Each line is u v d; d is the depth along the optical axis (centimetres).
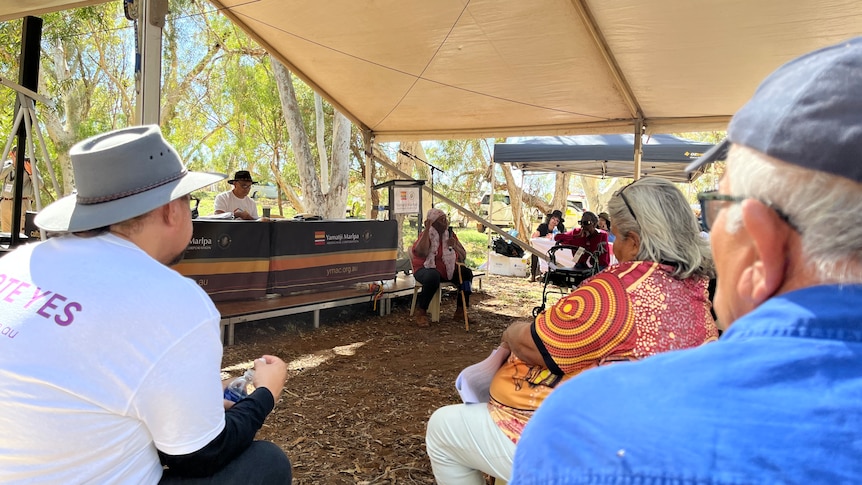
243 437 144
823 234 54
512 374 195
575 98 716
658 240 180
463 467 213
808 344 54
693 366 59
